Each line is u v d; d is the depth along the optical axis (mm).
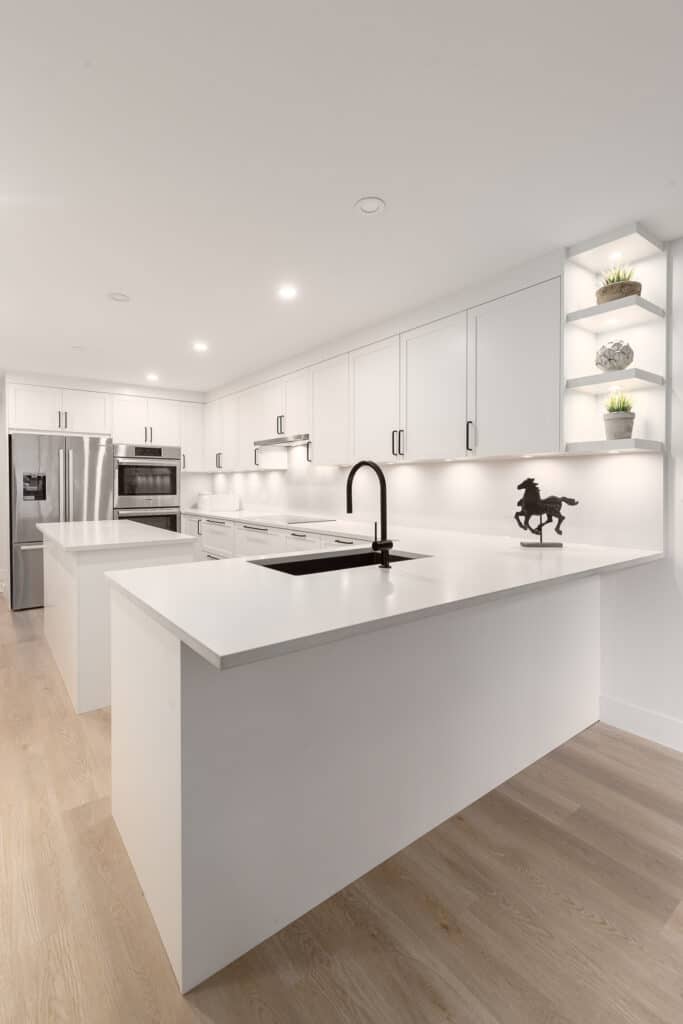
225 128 1639
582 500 2703
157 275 2758
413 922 1434
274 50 1345
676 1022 1178
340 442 3865
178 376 5199
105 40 1306
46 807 1911
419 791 1752
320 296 3041
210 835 1261
